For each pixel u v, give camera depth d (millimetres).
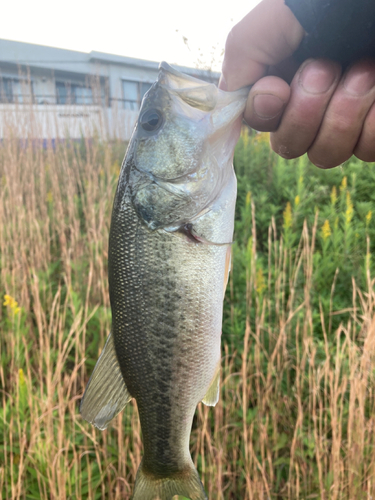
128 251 237
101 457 407
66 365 527
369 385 416
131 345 240
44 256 695
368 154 219
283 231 778
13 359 457
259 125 225
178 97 238
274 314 565
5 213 787
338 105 208
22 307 541
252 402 459
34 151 1165
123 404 250
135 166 239
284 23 218
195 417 445
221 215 242
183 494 250
